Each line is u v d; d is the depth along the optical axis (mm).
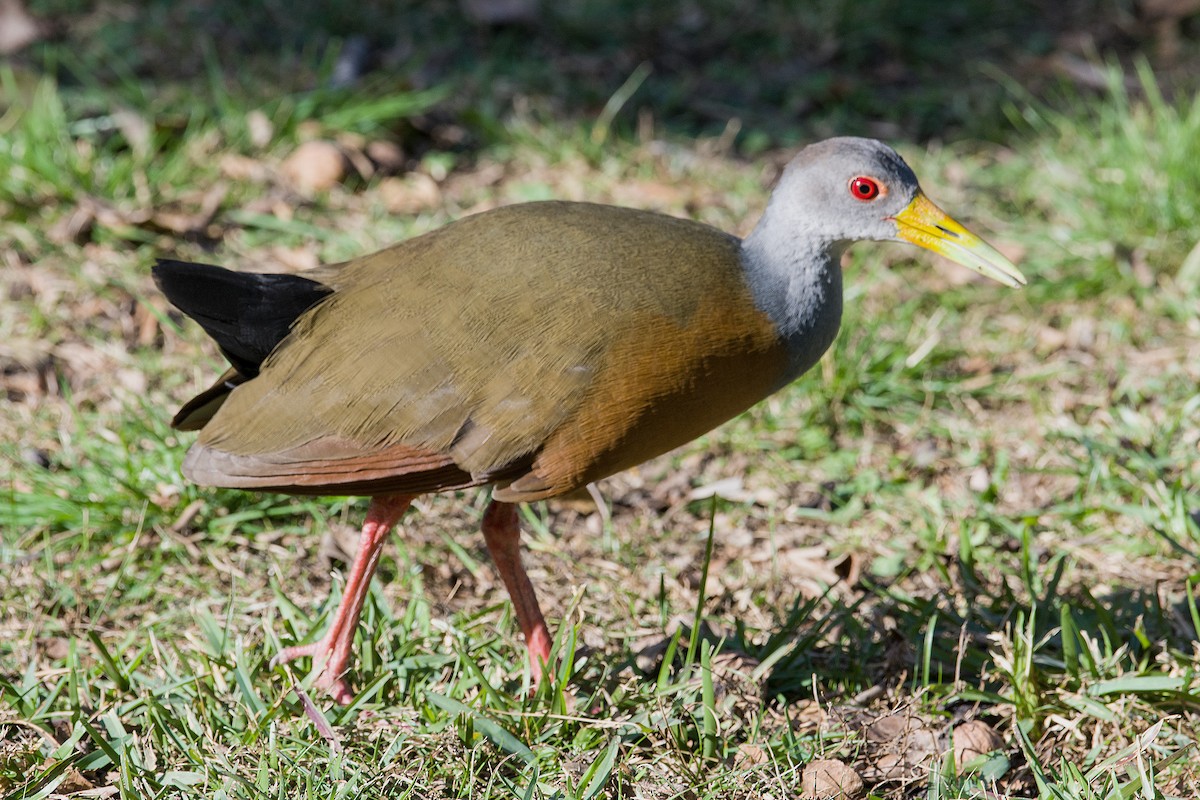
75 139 13070
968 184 13484
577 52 15492
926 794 7203
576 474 7395
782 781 7070
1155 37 16203
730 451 10406
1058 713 7707
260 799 6742
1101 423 10602
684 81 15078
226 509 9391
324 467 7344
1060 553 9328
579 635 8391
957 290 12070
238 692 7730
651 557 9352
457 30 15555
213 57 14414
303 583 8891
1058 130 14109
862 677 8133
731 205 13117
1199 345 11391
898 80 15414
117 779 7180
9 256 11562
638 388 7254
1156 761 7293
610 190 13164
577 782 7066
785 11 16094
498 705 7531
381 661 8008
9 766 7105
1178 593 8859
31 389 10406
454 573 9109
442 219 12617
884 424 10734
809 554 9336
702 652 7797
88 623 8445
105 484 9273
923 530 9547
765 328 7641
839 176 7805
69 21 15172
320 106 13586
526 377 7207
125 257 11781
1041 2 16734
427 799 6961
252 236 12266
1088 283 11945
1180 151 12586
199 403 7922
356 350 7375
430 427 7273
